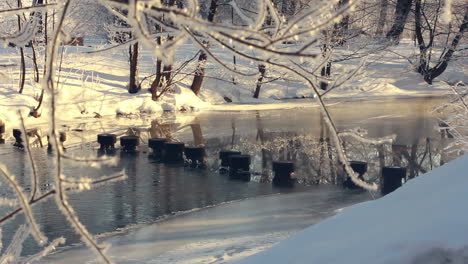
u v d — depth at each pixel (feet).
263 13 7.57
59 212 41.01
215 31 7.05
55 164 7.43
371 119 89.61
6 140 73.67
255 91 126.41
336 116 94.89
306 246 17.80
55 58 7.17
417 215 16.62
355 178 8.36
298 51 7.04
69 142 72.74
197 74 115.34
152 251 32.07
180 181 52.47
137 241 34.32
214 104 119.85
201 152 61.36
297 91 132.46
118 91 109.09
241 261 18.70
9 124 84.64
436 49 144.25
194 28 7.03
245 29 7.20
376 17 126.93
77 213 41.32
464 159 19.99
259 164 59.77
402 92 135.54
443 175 19.38
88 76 108.37
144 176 54.44
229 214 40.70
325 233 18.62
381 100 121.08
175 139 75.82
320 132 77.71
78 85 105.40
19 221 38.75
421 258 14.65
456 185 17.79
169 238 34.78
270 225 37.17
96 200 45.06
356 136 8.78
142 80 111.24
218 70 127.85
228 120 93.50
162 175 55.06
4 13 8.20
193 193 47.88
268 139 73.72
